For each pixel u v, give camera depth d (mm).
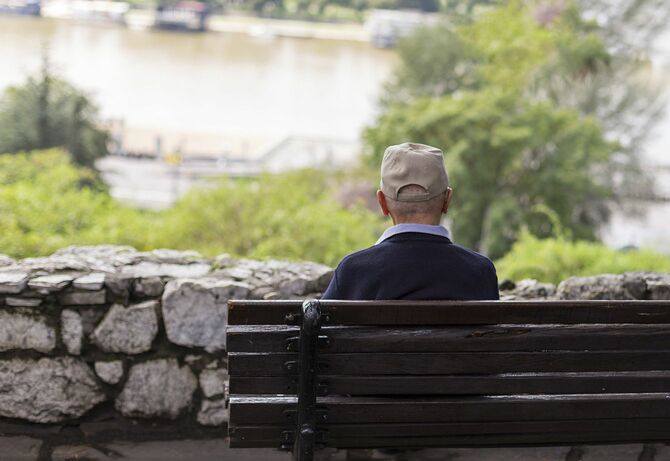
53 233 31734
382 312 2816
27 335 3984
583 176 68312
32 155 46219
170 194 123875
